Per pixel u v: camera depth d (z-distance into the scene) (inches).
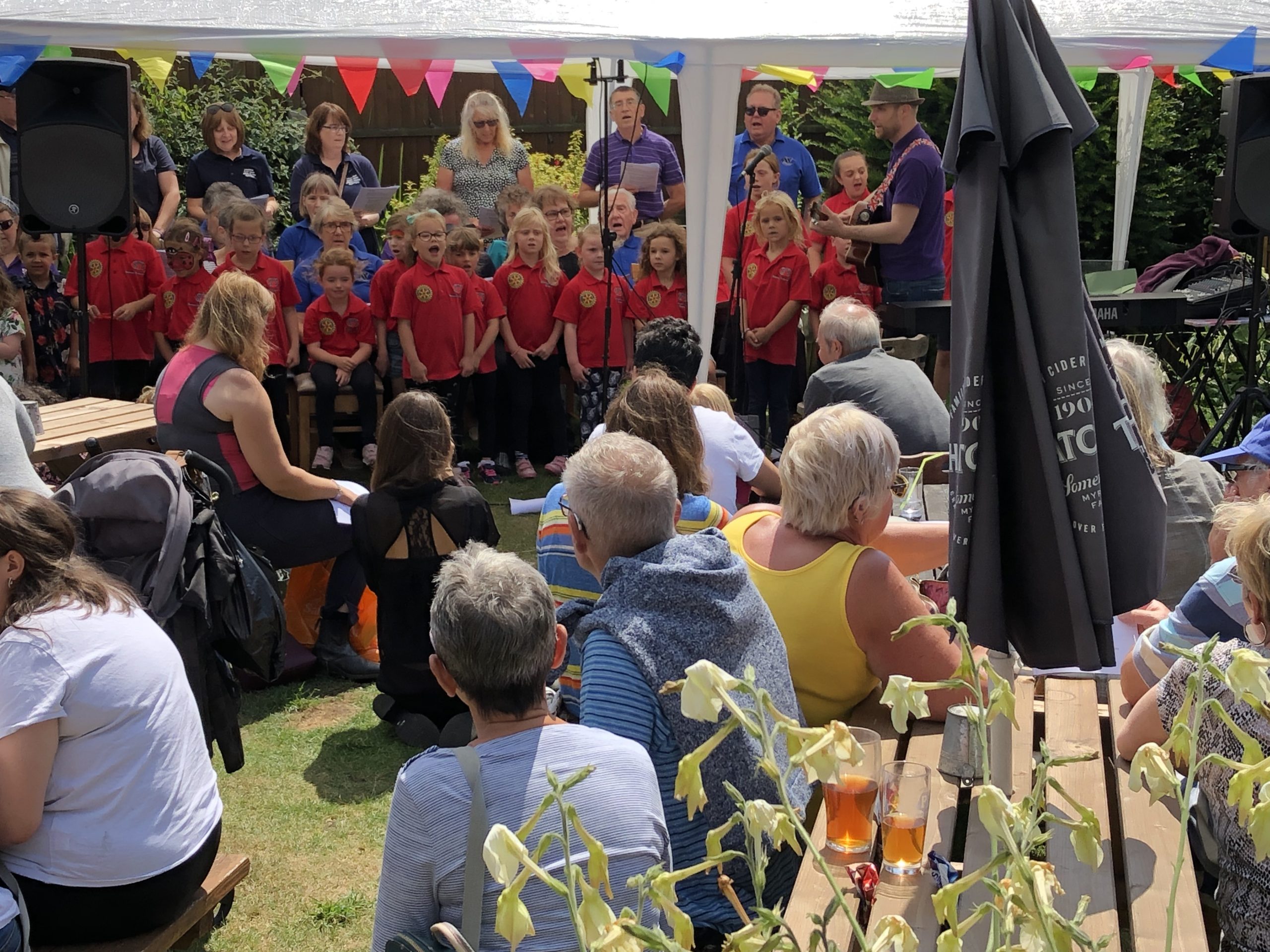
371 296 274.7
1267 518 76.1
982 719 41.1
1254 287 232.2
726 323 276.1
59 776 91.0
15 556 91.2
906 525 122.4
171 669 97.5
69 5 206.8
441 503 144.4
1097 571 83.7
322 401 267.3
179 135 431.8
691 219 216.1
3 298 216.2
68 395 270.1
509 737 72.0
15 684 88.1
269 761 147.3
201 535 122.5
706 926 84.4
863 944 36.8
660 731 84.0
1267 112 218.7
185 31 203.5
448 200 295.7
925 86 272.4
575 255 292.5
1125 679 100.6
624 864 69.5
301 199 307.1
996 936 39.4
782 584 100.2
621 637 84.0
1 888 88.4
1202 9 222.8
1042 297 81.8
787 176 321.1
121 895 93.0
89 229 217.3
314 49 205.5
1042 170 81.4
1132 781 41.7
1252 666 39.0
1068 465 83.1
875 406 174.6
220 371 161.0
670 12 214.7
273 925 114.0
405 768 71.8
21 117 213.0
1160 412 129.6
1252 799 37.6
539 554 117.9
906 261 270.7
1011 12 80.4
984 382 83.7
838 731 37.5
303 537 165.9
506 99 486.0
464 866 68.3
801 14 215.6
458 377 271.1
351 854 126.6
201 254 274.5
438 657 73.8
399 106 480.7
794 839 38.4
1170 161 454.0
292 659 171.9
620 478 89.1
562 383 304.5
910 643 98.3
